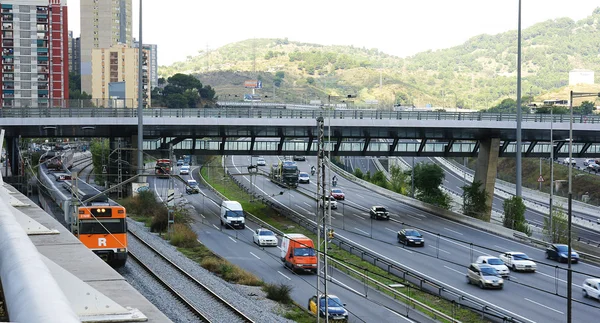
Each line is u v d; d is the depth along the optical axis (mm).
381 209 85875
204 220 82125
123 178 91688
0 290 8039
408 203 101375
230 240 68562
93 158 115375
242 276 48906
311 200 99875
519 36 79812
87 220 39750
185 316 30859
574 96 53250
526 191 125562
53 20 176750
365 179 130750
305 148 91875
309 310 41156
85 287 7531
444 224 83250
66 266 10328
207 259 52688
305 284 49781
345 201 103500
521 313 42844
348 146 91875
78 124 77312
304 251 53969
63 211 51562
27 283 5523
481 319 40719
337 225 80125
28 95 176625
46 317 4664
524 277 55312
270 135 88250
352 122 79812
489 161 89125
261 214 86688
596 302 46656
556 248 62031
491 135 88562
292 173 113625
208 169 140000
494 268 51469
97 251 39719
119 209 40406
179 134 87500
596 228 87562
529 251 66938
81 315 7461
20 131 82000
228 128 80625
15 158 91750
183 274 43562
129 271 40188
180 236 62438
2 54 174125
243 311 34938
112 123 77938
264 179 125438
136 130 84375
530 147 96375
